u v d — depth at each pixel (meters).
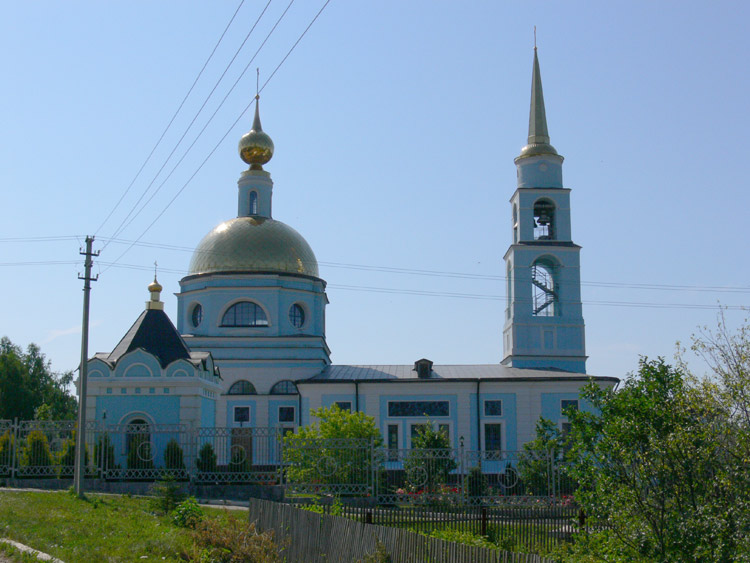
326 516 20.05
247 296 56.28
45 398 76.12
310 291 57.66
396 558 17.44
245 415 54.62
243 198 60.03
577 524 21.92
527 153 58.41
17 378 71.44
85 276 32.66
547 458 32.91
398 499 33.06
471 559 15.59
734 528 14.13
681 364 16.30
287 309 56.72
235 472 35.00
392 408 52.53
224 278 56.25
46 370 78.25
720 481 14.45
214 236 58.06
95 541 19.75
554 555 18.64
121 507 27.34
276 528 22.39
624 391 16.25
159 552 19.20
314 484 33.62
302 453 34.69
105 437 35.44
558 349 56.00
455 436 51.94
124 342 41.66
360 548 18.48
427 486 33.94
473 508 29.69
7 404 70.38
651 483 15.32
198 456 36.25
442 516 23.88
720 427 15.15
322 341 56.84
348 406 52.59
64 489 34.16
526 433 51.88
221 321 56.34
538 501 32.06
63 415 77.69
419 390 52.66
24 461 35.16
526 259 56.75
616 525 15.66
